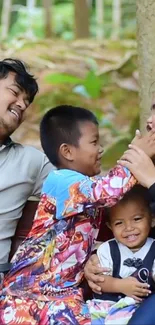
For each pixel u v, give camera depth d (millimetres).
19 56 9195
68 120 2691
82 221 2666
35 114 7684
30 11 13695
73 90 7871
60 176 2645
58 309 2607
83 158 2688
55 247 2668
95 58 8930
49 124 2723
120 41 9828
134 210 2633
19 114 2963
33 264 2682
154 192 2525
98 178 2623
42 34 12852
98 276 2629
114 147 6023
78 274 2709
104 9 14430
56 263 2666
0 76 2938
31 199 3111
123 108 7734
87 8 11367
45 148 2746
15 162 2996
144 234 2648
